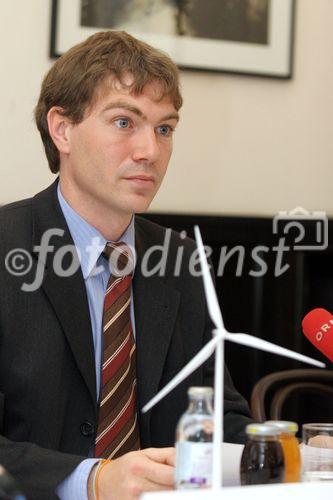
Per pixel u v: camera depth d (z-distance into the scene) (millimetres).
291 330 3607
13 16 3309
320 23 3727
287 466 1536
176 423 2250
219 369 1390
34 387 2086
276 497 1309
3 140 3318
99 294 2234
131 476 1685
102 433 2127
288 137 3705
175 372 2283
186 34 3508
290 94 3701
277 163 3693
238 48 3584
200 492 1274
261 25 3613
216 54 3555
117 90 2143
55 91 2227
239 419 2221
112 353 2176
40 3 3340
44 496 1800
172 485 1666
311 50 3721
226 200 3625
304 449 1773
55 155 2340
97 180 2172
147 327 2268
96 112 2156
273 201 3691
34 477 1830
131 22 3434
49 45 3340
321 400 3652
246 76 3627
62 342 2131
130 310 2262
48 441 2084
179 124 3543
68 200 2252
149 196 2189
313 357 3641
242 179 3646
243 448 1661
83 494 1777
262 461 1517
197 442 1422
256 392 2787
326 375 2916
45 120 2303
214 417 1384
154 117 2160
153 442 2234
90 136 2166
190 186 3572
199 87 3564
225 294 3547
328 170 3766
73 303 2164
